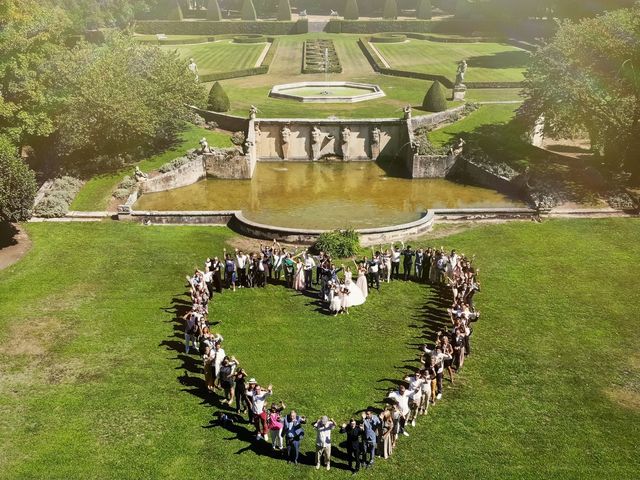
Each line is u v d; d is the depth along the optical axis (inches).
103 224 1689.2
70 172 1989.4
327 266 1291.8
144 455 847.7
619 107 1902.1
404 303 1295.5
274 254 1379.2
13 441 866.1
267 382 1015.6
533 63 2138.3
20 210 1539.1
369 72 3312.0
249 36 4510.3
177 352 1101.1
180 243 1581.0
